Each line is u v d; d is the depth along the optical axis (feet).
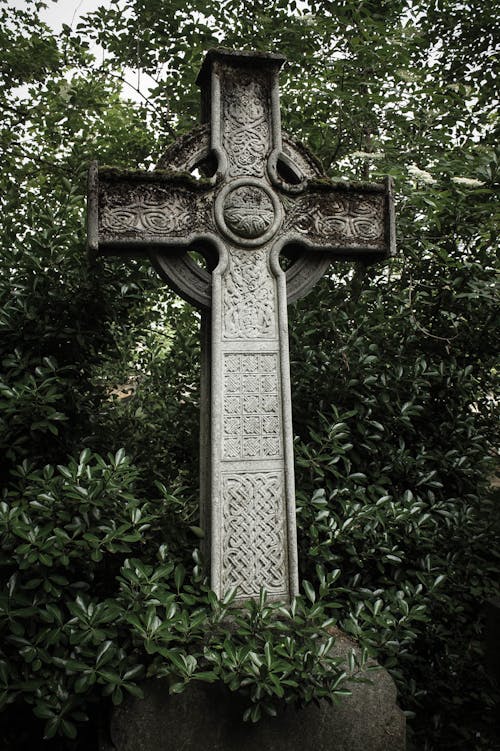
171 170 8.09
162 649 6.64
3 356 9.88
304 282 8.90
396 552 9.31
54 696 6.72
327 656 7.16
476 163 12.04
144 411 12.79
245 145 8.48
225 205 8.33
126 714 7.05
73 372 10.53
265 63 8.62
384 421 11.04
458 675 10.10
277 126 8.57
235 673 6.74
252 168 8.48
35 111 15.84
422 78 12.79
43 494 7.48
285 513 8.27
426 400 12.10
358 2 13.50
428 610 9.73
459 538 10.59
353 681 7.16
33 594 7.30
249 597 8.07
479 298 11.57
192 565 8.98
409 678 10.13
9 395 8.64
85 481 7.68
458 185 11.74
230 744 7.16
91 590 8.27
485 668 10.55
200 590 8.07
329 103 13.50
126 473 8.04
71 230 10.68
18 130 16.11
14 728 7.97
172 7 14.21
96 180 7.82
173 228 8.12
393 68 12.55
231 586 8.02
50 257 9.97
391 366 11.30
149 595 7.11
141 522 7.74
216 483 8.03
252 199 8.41
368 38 12.16
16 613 6.80
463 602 10.62
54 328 9.87
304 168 8.77
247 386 8.29
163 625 6.80
